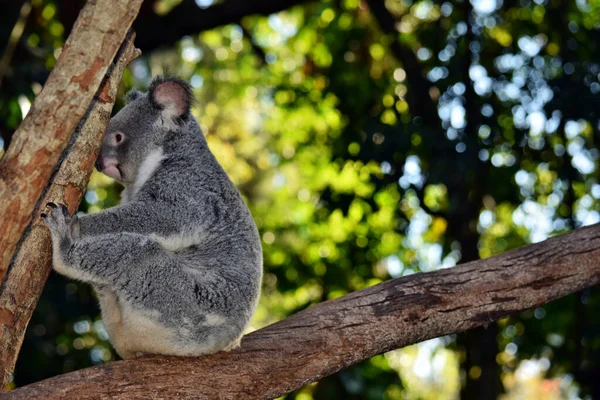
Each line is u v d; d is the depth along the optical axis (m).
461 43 9.69
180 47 13.27
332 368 4.58
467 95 8.88
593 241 5.11
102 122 4.08
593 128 8.66
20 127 3.64
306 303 10.14
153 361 4.20
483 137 9.03
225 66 13.30
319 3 11.22
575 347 8.76
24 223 3.66
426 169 8.36
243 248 4.69
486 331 8.81
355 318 4.70
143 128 5.01
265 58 11.41
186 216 4.68
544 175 10.29
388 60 10.98
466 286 4.90
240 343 4.45
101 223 4.43
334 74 10.60
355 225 10.35
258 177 14.33
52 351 9.08
